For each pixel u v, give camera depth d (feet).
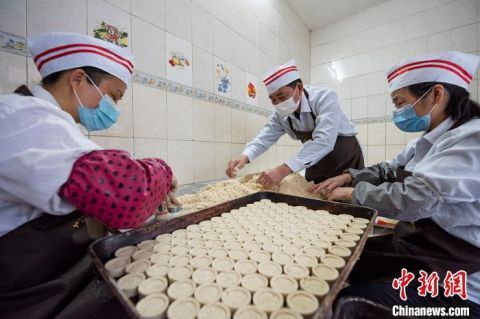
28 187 1.59
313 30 11.07
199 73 5.38
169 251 2.27
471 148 2.28
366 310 1.66
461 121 2.74
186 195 4.04
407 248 2.81
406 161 3.93
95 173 1.71
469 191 2.22
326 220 3.03
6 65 2.78
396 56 9.07
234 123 6.55
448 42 8.17
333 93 4.86
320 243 2.44
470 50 7.86
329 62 10.69
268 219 3.09
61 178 1.64
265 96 7.95
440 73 2.72
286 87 4.70
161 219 2.97
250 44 7.12
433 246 2.68
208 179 5.74
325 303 1.35
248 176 5.23
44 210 1.74
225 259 2.17
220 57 5.98
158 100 4.50
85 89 2.34
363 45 9.77
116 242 2.16
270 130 5.94
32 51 2.26
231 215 3.25
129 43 3.98
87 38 2.26
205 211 3.07
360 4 9.32
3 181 1.62
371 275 3.05
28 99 1.82
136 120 4.15
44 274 1.87
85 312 1.82
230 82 6.34
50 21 3.08
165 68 4.60
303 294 1.68
